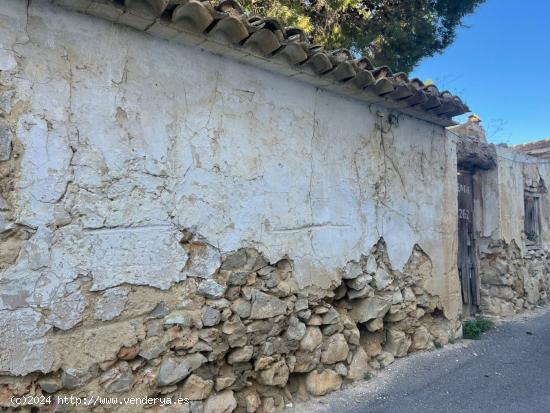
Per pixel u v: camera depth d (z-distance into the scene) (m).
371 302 4.15
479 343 5.21
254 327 3.22
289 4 7.58
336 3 7.68
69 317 2.47
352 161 4.09
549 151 8.91
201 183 3.02
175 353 2.86
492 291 6.98
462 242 6.73
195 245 2.98
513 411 3.40
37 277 2.37
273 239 3.40
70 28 2.53
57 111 2.47
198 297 2.97
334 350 3.75
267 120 3.43
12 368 2.29
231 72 3.22
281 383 3.37
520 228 7.47
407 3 8.20
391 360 4.35
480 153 6.53
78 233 2.51
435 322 5.03
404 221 4.60
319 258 3.72
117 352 2.63
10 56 2.34
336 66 3.54
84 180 2.54
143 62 2.80
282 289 3.40
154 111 2.83
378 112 4.38
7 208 2.30
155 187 2.81
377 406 3.44
